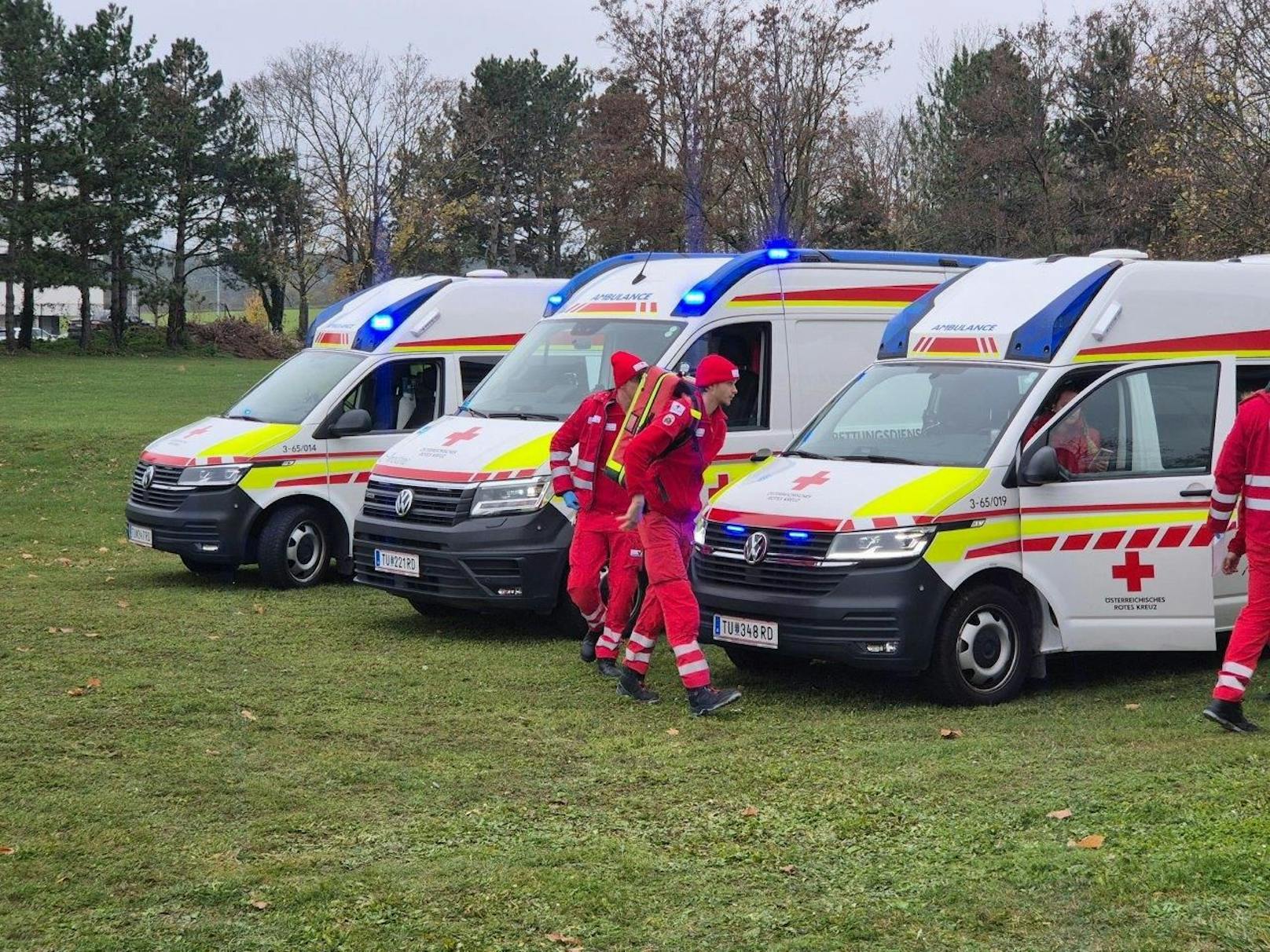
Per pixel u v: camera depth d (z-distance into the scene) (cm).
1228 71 2239
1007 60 4303
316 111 6097
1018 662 756
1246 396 824
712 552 778
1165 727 682
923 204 5053
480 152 6688
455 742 670
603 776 612
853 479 765
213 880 482
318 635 951
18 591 1130
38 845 515
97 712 711
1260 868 468
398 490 971
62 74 5453
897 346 864
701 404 740
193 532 1139
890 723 709
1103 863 482
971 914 445
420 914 453
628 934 436
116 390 3625
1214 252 2225
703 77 3822
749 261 1002
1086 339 789
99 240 5631
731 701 732
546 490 936
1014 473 755
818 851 511
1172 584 781
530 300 1261
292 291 7681
